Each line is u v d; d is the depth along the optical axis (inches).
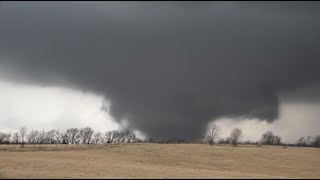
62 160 2987.2
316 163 3718.0
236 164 3533.5
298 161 3796.8
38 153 3609.7
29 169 2363.4
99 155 3750.0
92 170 2397.9
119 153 3981.3
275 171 3161.9
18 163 2637.8
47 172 2234.3
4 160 2790.4
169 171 2474.2
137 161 3486.7
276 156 4040.4
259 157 3944.4
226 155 4005.9
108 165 2738.7
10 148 4050.2
